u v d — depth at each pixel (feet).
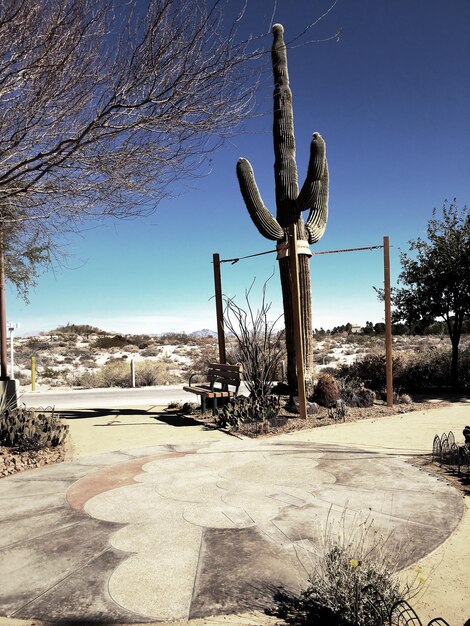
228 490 17.65
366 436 26.27
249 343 34.88
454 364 45.01
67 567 12.06
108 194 16.28
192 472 20.08
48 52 13.53
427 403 37.22
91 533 14.08
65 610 10.21
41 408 40.19
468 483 18.06
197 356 110.93
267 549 12.73
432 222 45.42
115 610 10.16
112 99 14.39
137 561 12.27
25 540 13.73
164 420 33.17
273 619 9.78
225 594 10.66
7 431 25.13
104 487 18.38
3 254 31.48
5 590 11.06
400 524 14.21
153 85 14.07
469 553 12.43
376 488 17.53
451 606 10.07
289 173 36.24
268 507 15.83
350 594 9.48
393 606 8.91
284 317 36.96
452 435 23.47
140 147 15.37
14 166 15.24
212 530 14.06
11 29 13.16
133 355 111.04
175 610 10.12
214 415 33.12
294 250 30.76
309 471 19.83
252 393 33.47
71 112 14.94
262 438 26.61
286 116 36.70
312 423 29.81
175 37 13.52
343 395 36.27
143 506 16.19
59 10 13.42
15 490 18.29
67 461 22.52
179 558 12.35
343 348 110.52
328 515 14.16
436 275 43.98
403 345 107.04
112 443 26.27
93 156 15.16
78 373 82.12
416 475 18.99
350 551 11.70
